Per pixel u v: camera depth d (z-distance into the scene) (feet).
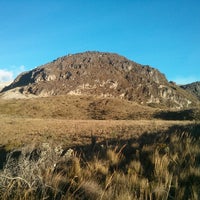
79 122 181.06
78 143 97.66
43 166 22.57
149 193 18.56
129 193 18.69
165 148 27.12
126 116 297.74
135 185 20.33
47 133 131.75
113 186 20.04
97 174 23.47
